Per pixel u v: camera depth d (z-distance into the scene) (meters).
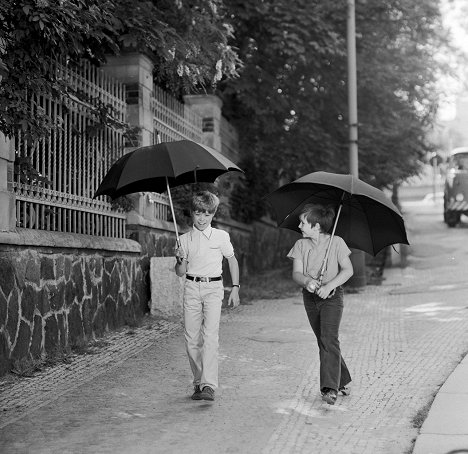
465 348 7.62
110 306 9.20
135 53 10.64
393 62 17.44
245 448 4.71
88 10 7.42
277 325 9.59
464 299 11.20
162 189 6.80
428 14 17.03
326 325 5.74
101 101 9.34
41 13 6.46
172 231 11.98
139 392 6.20
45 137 7.18
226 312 10.95
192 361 5.98
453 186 25.02
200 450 4.69
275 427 5.15
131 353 7.88
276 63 16.47
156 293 10.34
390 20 16.91
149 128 11.03
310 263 5.85
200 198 5.93
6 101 6.45
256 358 7.49
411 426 5.10
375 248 5.96
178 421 5.32
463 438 4.67
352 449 4.65
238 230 16.98
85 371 7.02
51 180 8.12
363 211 5.85
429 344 7.94
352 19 14.38
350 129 14.38
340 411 5.53
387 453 4.56
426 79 17.52
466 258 17.05
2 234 6.63
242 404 5.77
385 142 17.55
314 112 17.09
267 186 18.44
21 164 7.24
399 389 6.11
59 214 8.26
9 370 6.72
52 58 7.64
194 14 10.84
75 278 8.23
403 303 11.40
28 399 5.99
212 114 14.88
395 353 7.56
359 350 7.80
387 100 17.73
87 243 8.50
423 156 19.09
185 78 11.00
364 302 11.77
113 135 10.05
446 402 5.51
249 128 17.56
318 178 5.66
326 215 5.81
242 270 17.14
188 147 6.00
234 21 15.22
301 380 6.52
